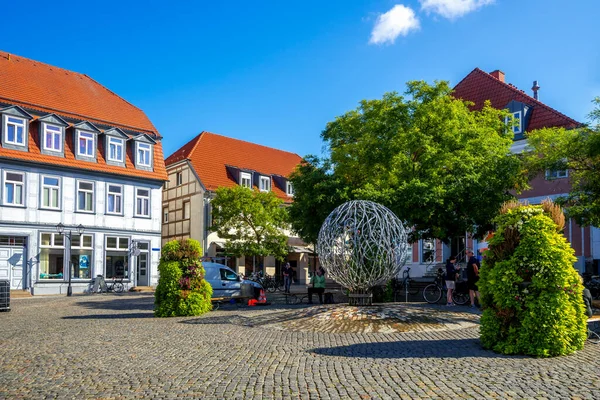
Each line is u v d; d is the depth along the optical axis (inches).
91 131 1378.0
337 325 534.3
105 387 294.8
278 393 277.9
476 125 971.9
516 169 893.2
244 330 533.0
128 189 1440.7
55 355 394.6
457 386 287.9
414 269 1534.2
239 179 1818.4
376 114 970.1
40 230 1273.4
